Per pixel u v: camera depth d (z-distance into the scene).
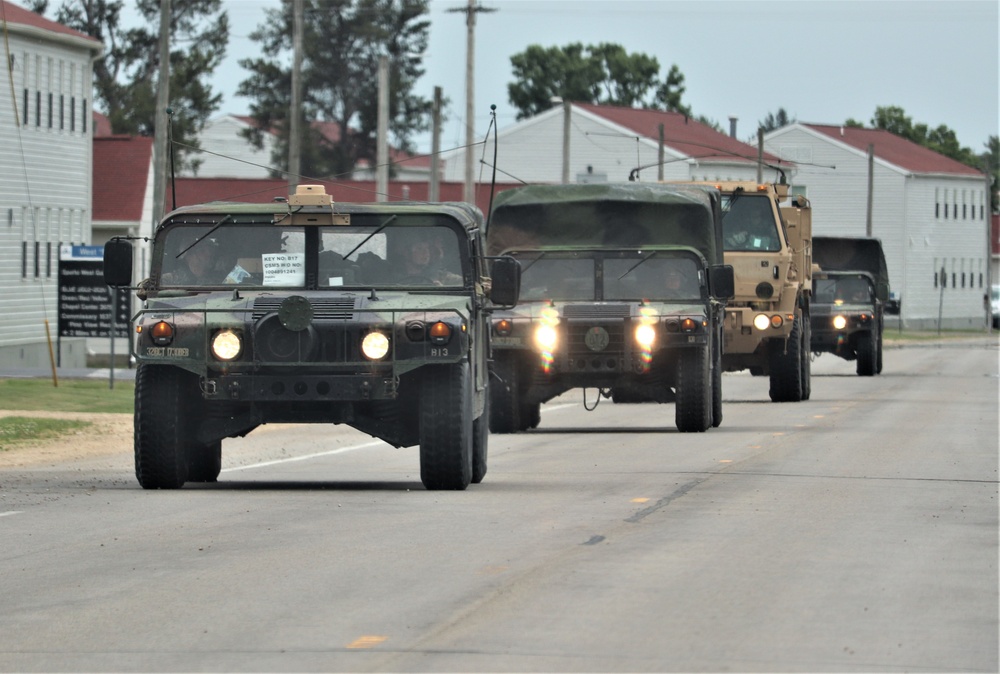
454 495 44.00
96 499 43.72
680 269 70.25
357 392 42.56
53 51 160.12
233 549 34.31
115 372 118.31
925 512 40.56
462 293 45.44
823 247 133.75
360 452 62.91
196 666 23.83
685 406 68.06
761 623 26.48
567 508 41.09
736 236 88.44
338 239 45.78
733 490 45.56
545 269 71.00
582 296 70.44
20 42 153.88
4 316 152.75
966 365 153.50
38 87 157.88
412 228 45.84
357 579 30.55
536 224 72.50
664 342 67.56
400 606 27.95
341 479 51.16
